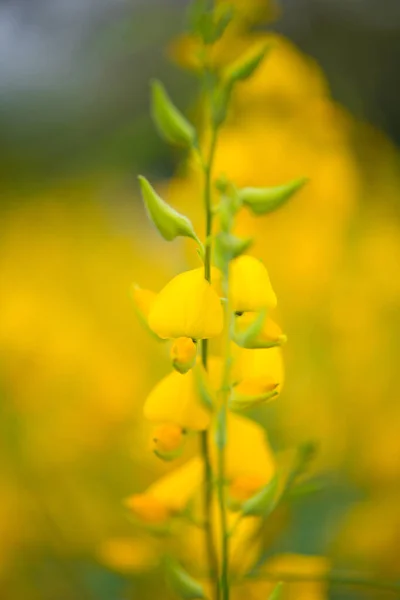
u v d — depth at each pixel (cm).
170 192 57
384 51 115
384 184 77
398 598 52
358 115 102
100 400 58
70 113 100
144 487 57
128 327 67
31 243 81
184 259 59
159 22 73
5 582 55
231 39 54
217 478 41
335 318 63
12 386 59
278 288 64
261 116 61
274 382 39
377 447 57
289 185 39
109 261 78
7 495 56
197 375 39
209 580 44
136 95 98
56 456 57
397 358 61
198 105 57
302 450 43
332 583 48
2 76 102
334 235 65
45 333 62
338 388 59
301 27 117
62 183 95
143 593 52
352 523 54
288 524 52
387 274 66
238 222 62
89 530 55
